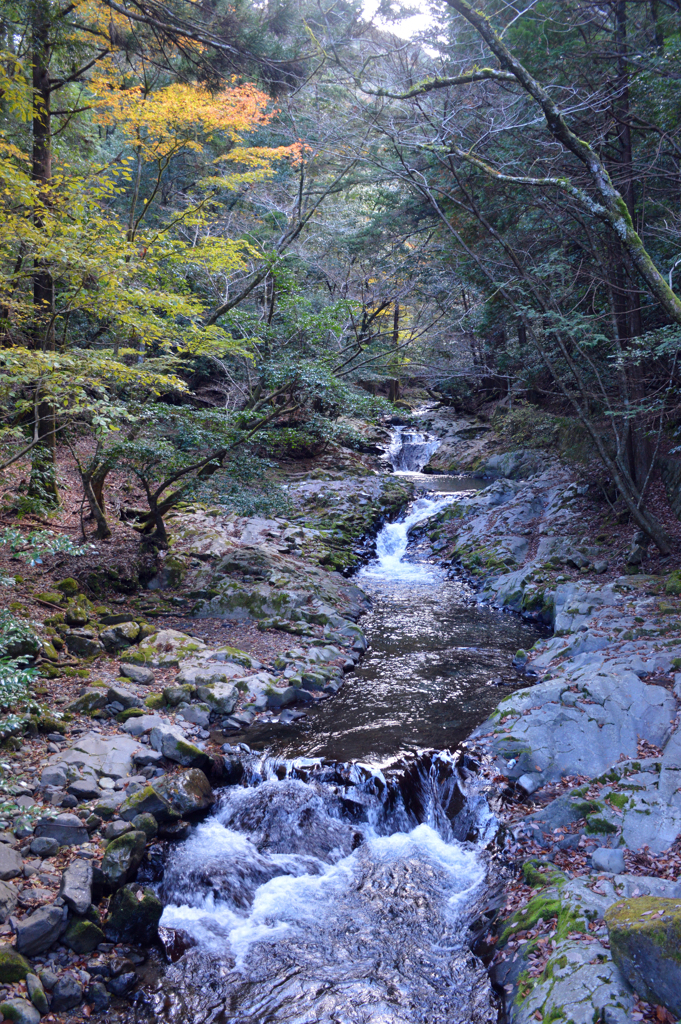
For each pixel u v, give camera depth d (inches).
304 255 714.2
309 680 360.5
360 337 556.7
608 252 460.1
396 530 687.7
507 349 681.6
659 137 431.2
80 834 224.8
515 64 299.6
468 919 218.2
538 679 353.4
